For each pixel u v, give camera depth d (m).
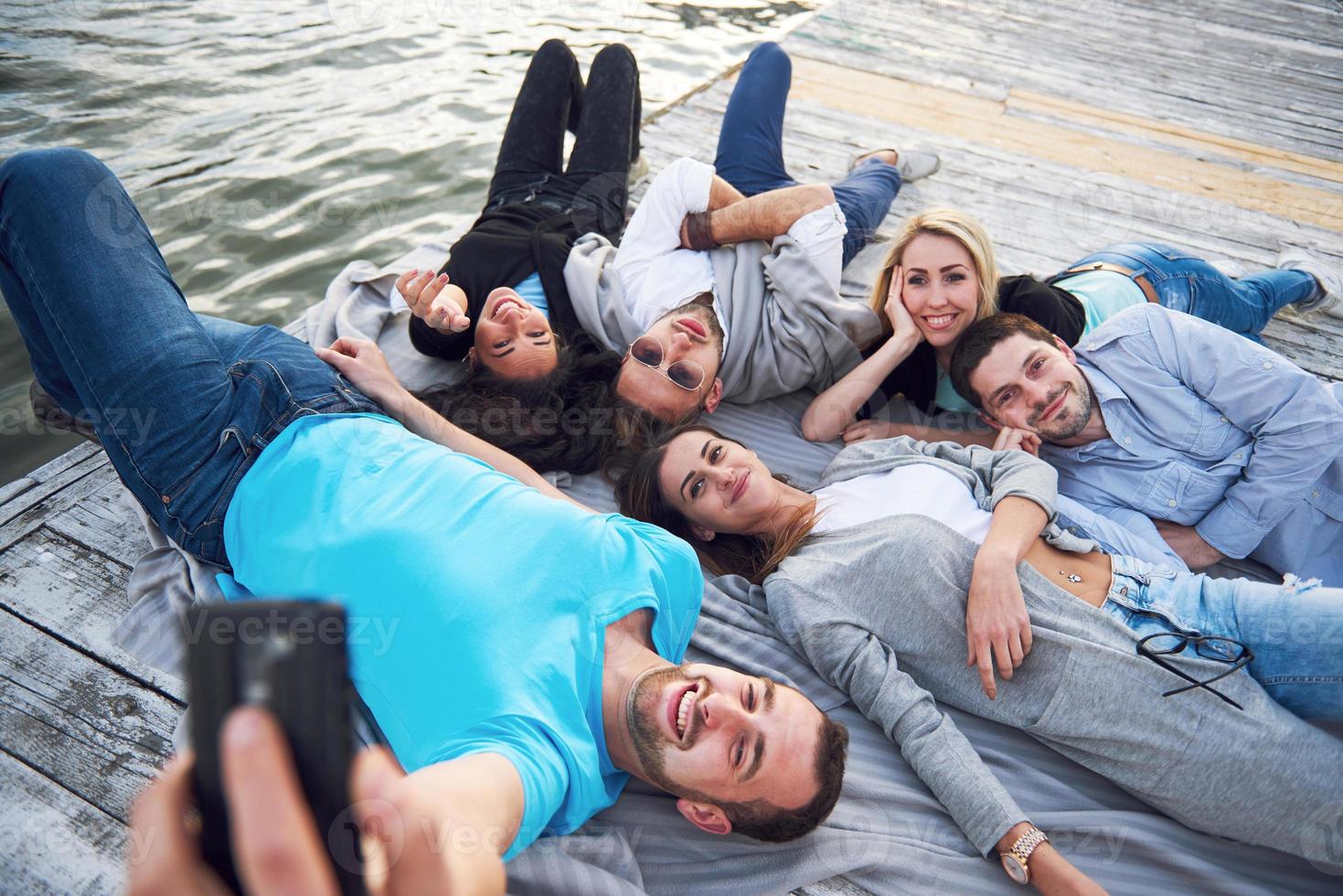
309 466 1.63
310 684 0.52
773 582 1.79
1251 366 1.86
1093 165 3.65
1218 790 1.49
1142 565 1.70
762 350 2.36
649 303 2.42
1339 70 4.81
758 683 1.41
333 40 4.90
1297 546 1.91
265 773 0.51
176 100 4.12
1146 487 1.96
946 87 4.27
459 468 1.64
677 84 4.75
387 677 1.39
